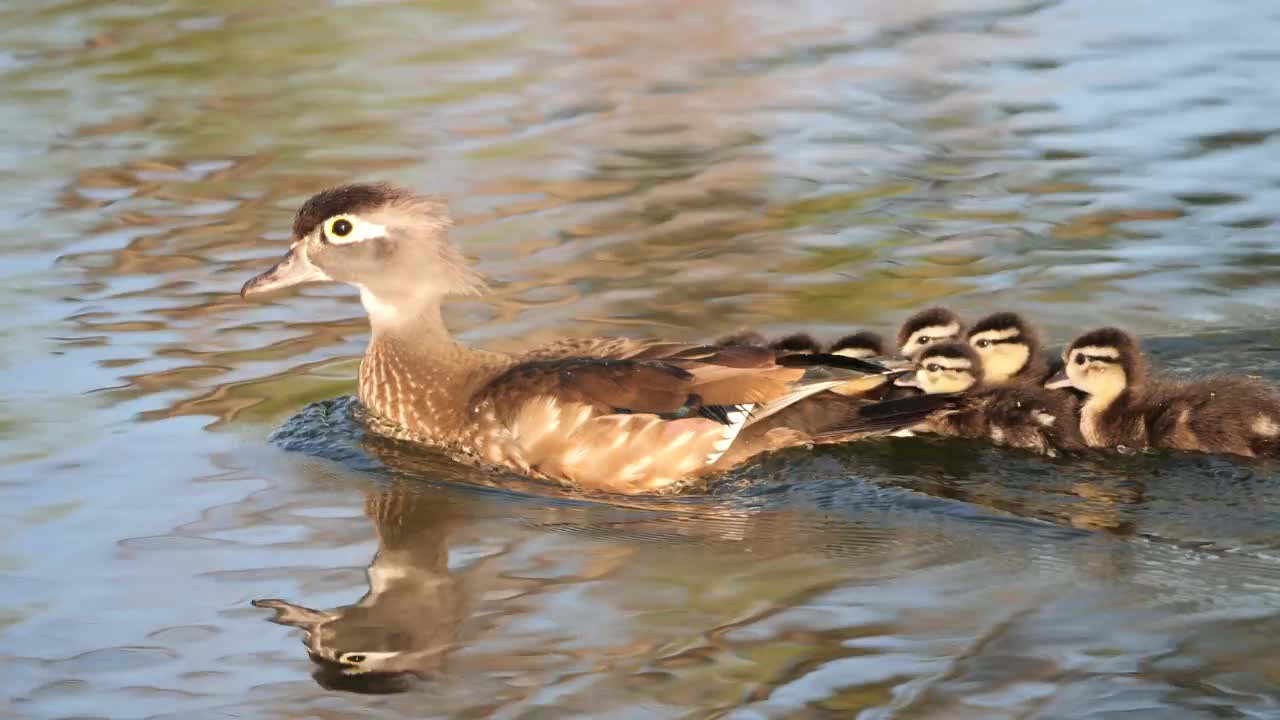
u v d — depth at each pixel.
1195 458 13.30
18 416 14.34
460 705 9.95
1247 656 10.13
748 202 19.23
